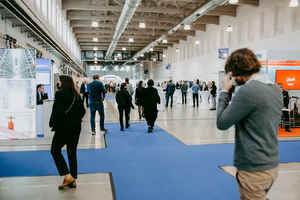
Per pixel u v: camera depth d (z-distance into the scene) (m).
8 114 5.31
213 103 11.77
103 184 3.01
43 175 3.31
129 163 3.82
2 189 2.87
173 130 6.62
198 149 4.67
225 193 2.75
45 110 5.40
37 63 10.20
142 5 15.23
